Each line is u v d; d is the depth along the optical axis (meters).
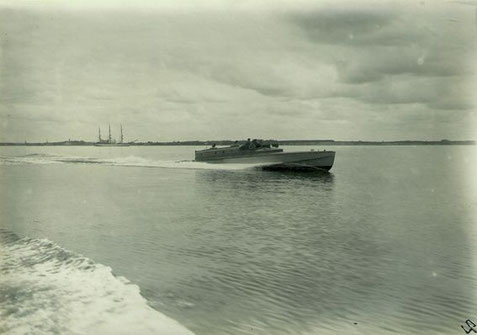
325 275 8.52
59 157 52.47
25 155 57.34
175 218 14.71
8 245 9.91
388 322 6.57
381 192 22.12
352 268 8.99
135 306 6.53
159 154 67.31
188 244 11.00
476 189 23.23
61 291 6.96
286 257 9.88
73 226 13.23
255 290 7.68
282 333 6.12
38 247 9.67
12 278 7.55
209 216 15.03
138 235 11.98
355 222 14.06
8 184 24.88
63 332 5.63
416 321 6.57
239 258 9.69
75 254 9.02
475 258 9.75
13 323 5.82
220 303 7.04
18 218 14.61
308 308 6.95
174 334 5.78
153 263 9.28
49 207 17.16
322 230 12.81
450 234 12.22
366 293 7.66
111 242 11.12
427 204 18.11
